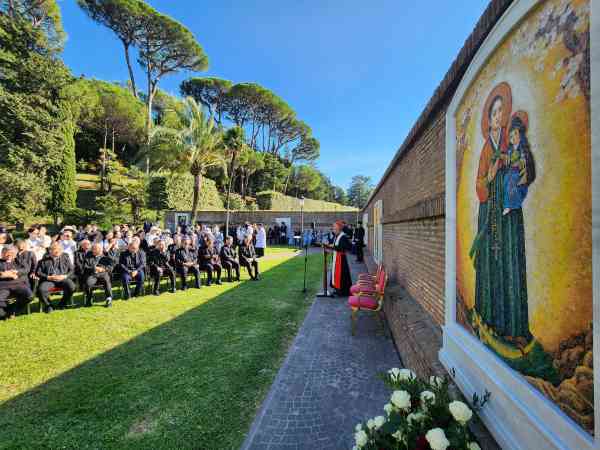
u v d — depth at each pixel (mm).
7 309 5242
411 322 3551
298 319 5188
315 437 2268
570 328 1161
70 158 20141
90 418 2541
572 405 1142
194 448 2180
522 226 1475
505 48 1638
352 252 16703
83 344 4129
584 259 1101
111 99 29125
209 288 7844
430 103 3150
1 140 15734
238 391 2951
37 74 17203
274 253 16844
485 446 1592
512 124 1562
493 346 1730
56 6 24922
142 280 6977
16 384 3102
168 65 37000
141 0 31891
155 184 23891
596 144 1011
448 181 2475
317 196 55062
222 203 31625
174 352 3857
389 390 2924
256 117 45656
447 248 2479
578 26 1134
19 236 14914
